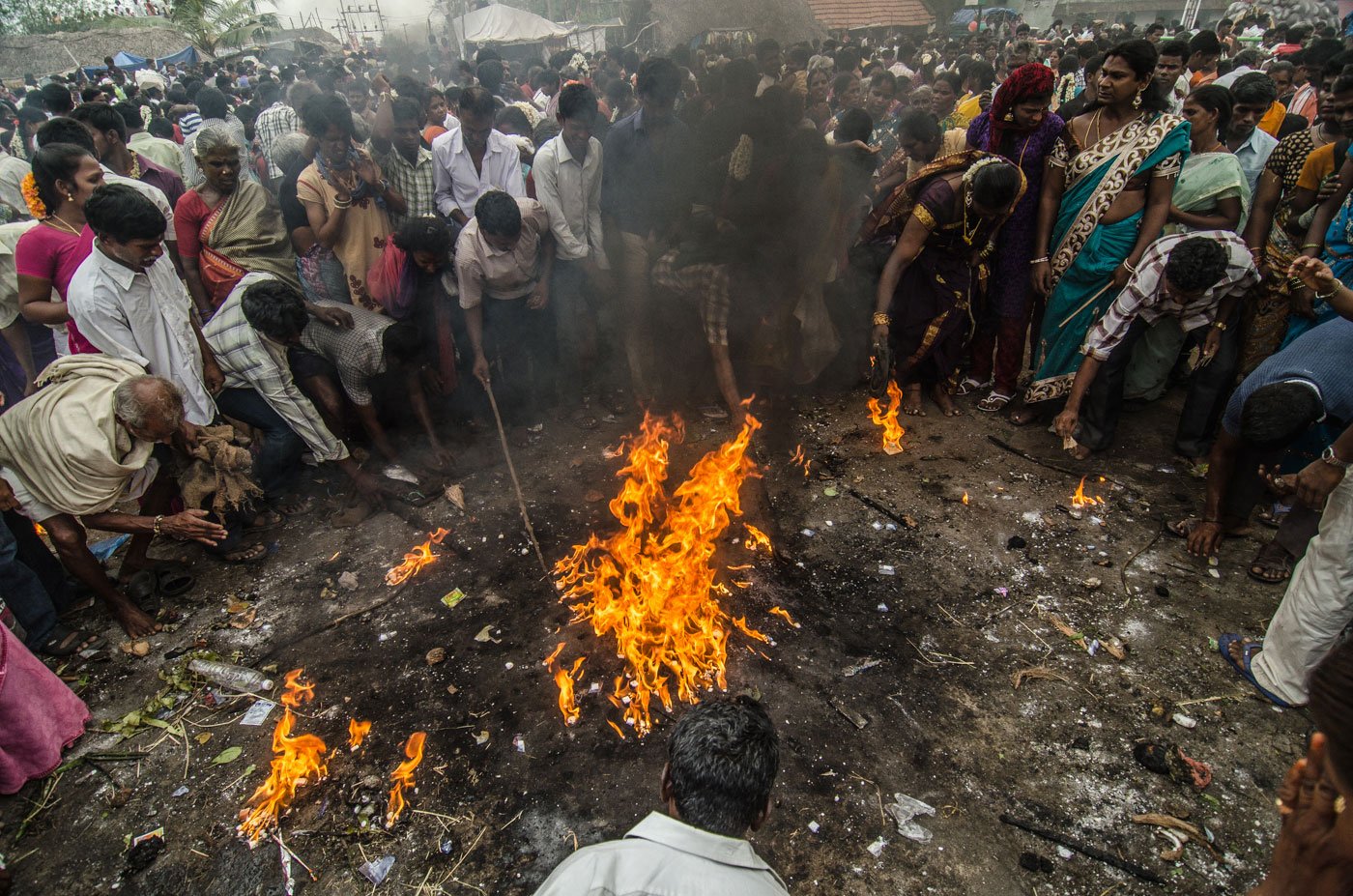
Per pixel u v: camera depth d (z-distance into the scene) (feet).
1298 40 40.88
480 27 71.56
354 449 15.90
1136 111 13.97
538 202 15.24
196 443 11.94
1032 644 10.78
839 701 9.95
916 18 59.47
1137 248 14.19
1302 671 9.30
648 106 14.96
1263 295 14.40
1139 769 8.96
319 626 11.54
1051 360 15.60
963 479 14.53
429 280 14.79
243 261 14.11
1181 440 14.80
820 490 14.34
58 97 22.94
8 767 8.87
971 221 14.38
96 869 8.31
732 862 4.37
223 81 43.45
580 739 9.52
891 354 16.57
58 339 19.10
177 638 11.43
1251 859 7.98
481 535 13.39
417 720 9.89
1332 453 8.51
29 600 11.00
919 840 8.27
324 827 8.62
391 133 15.64
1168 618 11.14
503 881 8.04
